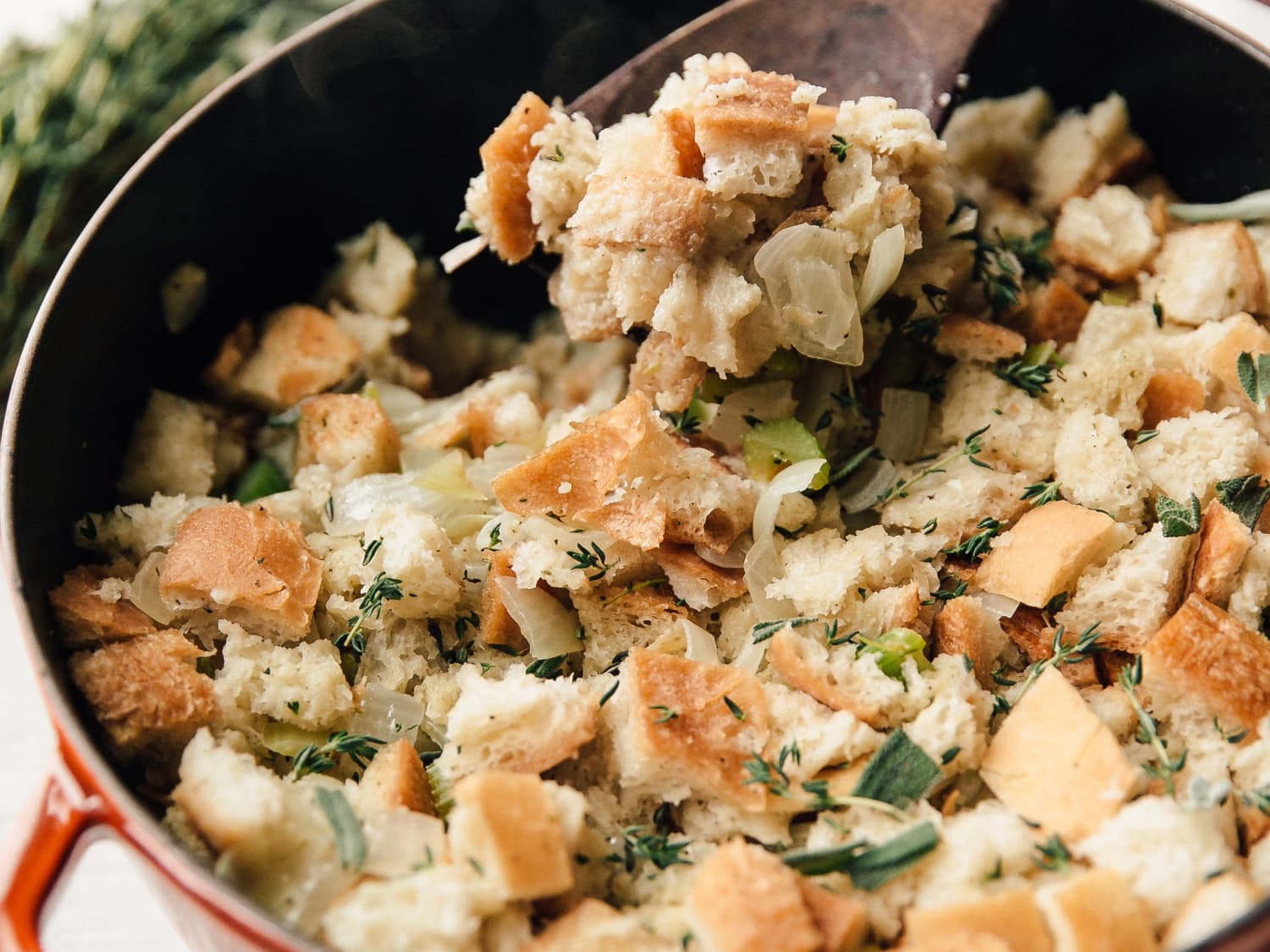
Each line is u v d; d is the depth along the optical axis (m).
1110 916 0.20
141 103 0.36
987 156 0.30
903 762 0.22
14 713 0.31
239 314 0.29
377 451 0.28
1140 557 0.24
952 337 0.27
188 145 0.27
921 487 0.26
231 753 0.22
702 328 0.25
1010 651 0.25
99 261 0.26
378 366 0.30
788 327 0.25
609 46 0.30
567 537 0.25
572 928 0.20
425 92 0.29
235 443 0.29
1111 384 0.26
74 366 0.25
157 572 0.25
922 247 0.27
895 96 0.28
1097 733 0.21
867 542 0.25
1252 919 0.18
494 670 0.25
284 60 0.27
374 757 0.23
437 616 0.25
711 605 0.25
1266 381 0.26
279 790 0.22
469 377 0.31
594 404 0.28
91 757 0.20
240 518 0.25
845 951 0.20
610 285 0.26
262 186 0.29
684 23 0.30
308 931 0.21
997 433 0.26
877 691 0.23
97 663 0.23
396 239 0.30
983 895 0.20
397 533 0.25
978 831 0.21
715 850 0.22
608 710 0.23
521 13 0.29
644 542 0.24
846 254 0.25
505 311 0.31
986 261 0.28
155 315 0.27
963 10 0.28
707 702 0.22
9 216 0.35
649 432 0.24
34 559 0.24
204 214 0.28
